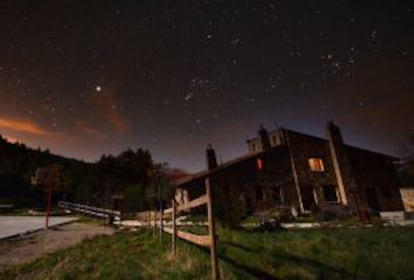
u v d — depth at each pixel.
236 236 8.73
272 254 6.39
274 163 22.36
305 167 23.00
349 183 22.86
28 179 37.72
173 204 6.94
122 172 34.81
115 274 5.20
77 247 8.48
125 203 30.03
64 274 5.29
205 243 4.27
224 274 4.60
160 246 7.75
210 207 3.90
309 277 4.79
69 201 36.16
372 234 9.05
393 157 26.91
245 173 21.05
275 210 18.86
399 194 26.19
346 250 6.84
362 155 25.80
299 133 24.09
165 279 4.67
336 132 24.55
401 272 4.98
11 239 10.68
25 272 5.87
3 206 29.83
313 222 14.34
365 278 4.76
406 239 7.86
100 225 15.85
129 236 10.56
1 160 39.91
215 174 19.94
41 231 13.05
